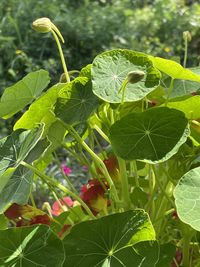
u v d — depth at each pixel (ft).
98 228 0.92
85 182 2.97
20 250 0.90
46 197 2.59
